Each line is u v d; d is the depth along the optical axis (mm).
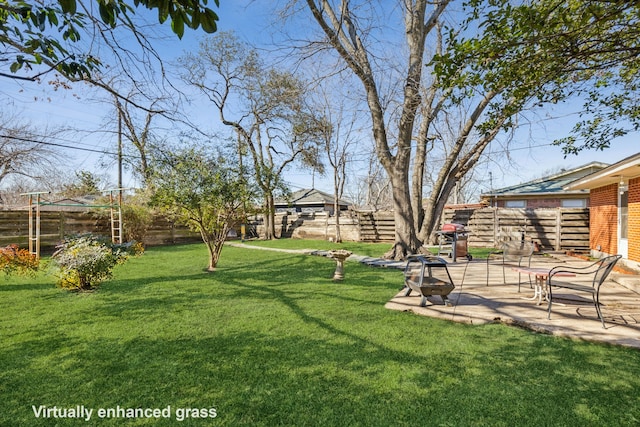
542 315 4066
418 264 5234
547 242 11914
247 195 7484
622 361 2891
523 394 2391
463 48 2738
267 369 2789
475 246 12992
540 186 17094
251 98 16953
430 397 2359
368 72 8820
